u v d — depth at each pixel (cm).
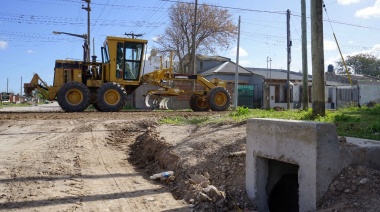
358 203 406
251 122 546
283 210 574
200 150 744
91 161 802
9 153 825
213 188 546
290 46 2627
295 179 570
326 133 438
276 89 3612
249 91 3428
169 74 1945
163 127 1119
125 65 1842
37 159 782
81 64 1823
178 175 664
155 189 612
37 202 522
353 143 507
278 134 489
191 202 534
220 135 841
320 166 434
